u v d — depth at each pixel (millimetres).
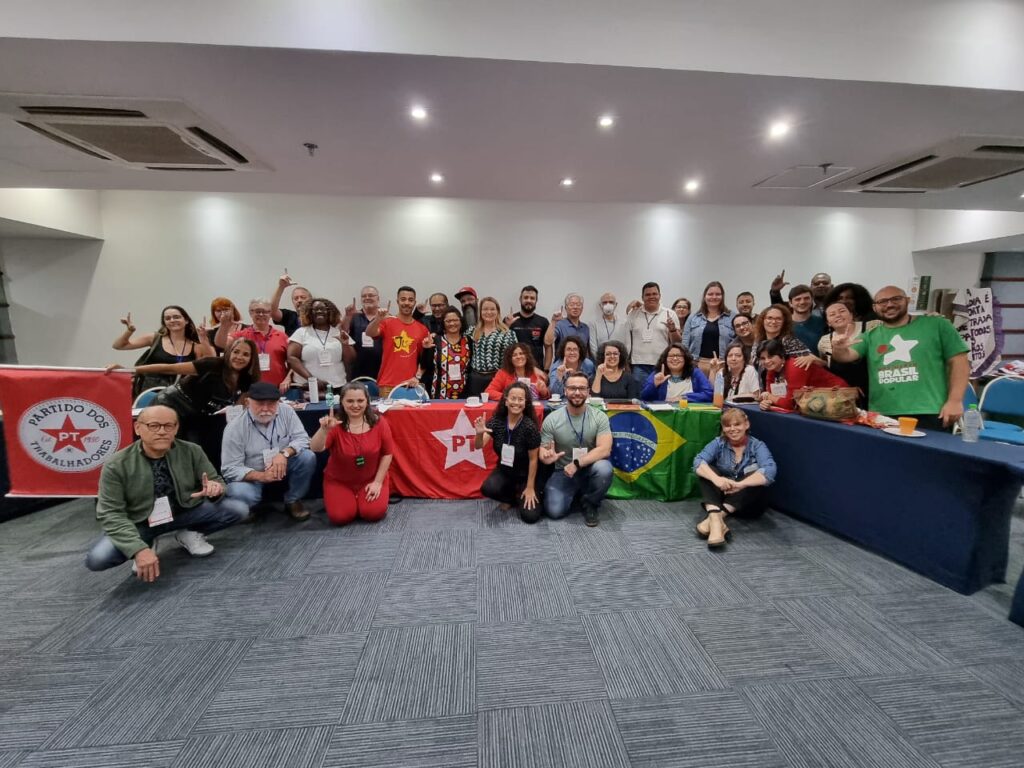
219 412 2691
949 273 6445
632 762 1166
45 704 1344
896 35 2121
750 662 1520
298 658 1542
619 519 2697
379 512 2639
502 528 2574
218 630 1685
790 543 2365
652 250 5961
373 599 1886
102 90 2199
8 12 1761
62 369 2332
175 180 3701
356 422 2574
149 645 1603
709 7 2035
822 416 2457
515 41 1971
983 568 1869
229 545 2359
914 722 1275
